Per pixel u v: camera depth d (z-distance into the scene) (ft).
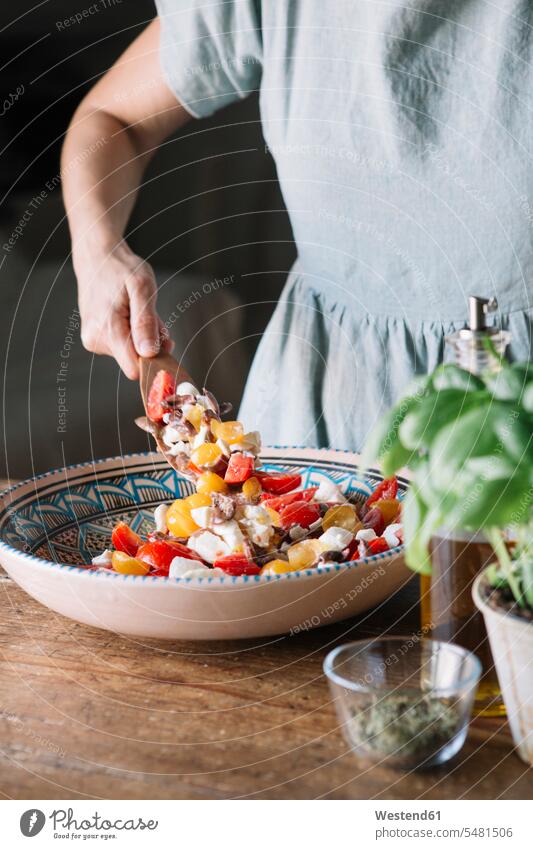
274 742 1.91
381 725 1.79
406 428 1.63
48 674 2.23
